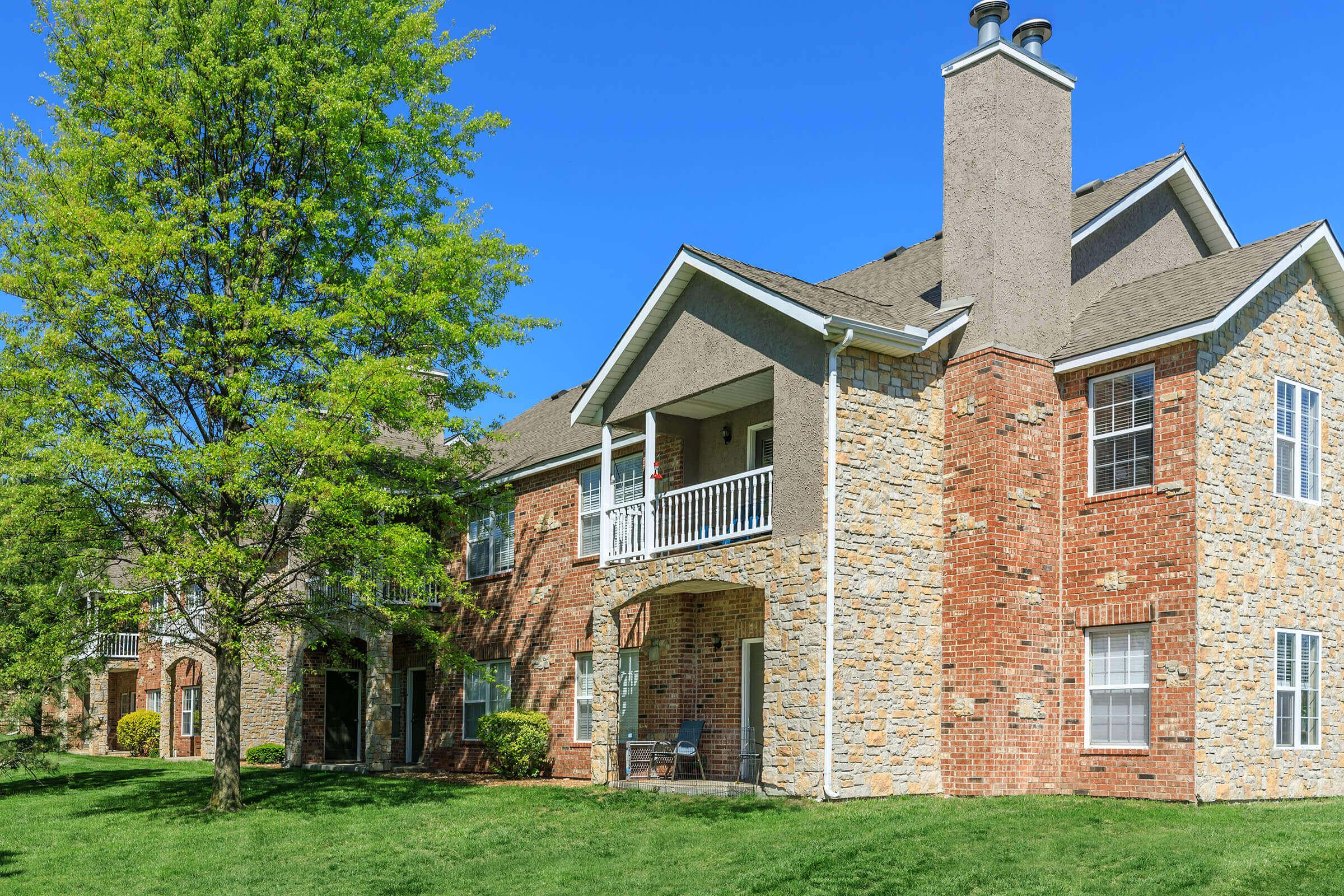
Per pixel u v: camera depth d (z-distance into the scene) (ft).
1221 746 53.01
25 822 63.31
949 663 57.88
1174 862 40.19
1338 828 44.52
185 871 49.42
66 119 63.87
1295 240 58.49
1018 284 60.29
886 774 55.83
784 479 58.44
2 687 69.92
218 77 62.49
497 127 73.20
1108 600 56.49
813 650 55.11
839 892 40.19
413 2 71.51
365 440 62.03
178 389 63.62
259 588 63.67
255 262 64.18
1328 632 58.65
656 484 74.33
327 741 107.04
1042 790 56.54
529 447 92.89
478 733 82.48
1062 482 59.52
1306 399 59.93
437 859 49.21
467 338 68.80
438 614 95.66
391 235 69.31
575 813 56.44
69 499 60.39
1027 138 62.23
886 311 62.03
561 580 82.99
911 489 58.65
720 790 58.65
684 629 70.69
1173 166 69.21
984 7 62.75
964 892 39.01
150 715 126.72
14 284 59.06
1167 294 60.03
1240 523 55.36
